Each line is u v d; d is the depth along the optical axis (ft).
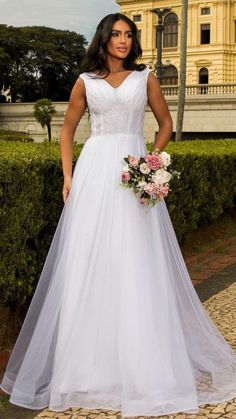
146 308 9.67
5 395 10.34
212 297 16.74
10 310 12.64
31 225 11.96
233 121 111.14
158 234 10.29
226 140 39.58
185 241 22.54
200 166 21.94
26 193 11.66
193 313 11.04
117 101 10.11
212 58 218.79
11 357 10.82
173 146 25.36
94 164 10.32
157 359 9.58
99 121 10.37
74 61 234.17
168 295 10.07
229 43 218.59
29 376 10.07
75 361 9.70
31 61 223.30
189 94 119.24
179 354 9.93
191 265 21.04
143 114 10.57
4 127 144.66
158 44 78.54
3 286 11.62
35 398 9.91
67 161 10.74
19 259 11.80
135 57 10.44
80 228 10.05
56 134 136.15
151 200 9.99
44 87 230.68
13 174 11.20
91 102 10.28
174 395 9.52
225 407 9.60
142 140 10.67
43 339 10.14
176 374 9.73
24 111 140.77
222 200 25.34
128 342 9.52
